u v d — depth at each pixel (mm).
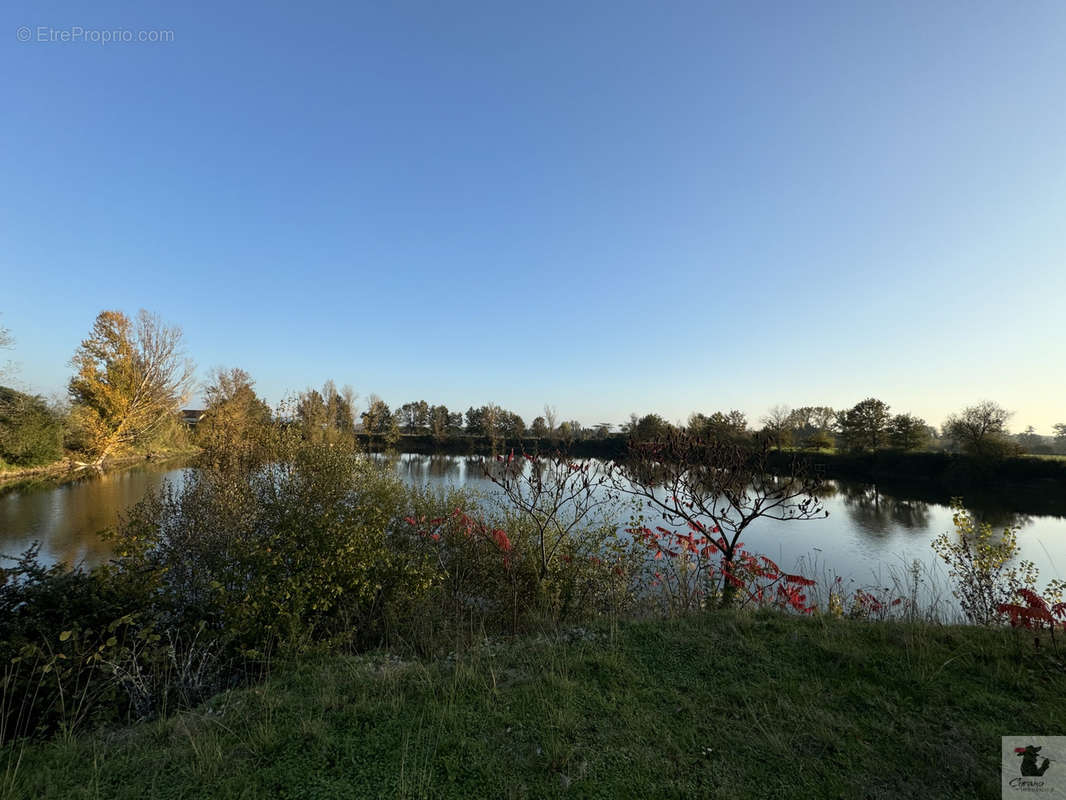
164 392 36031
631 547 7512
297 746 2822
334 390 47375
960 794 2336
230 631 4426
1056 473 30703
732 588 5879
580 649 4078
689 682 3455
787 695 3234
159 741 3039
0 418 26750
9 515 16359
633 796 2344
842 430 46594
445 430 74000
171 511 8203
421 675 3738
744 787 2387
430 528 8062
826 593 7867
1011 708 3021
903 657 3697
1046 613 3896
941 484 34469
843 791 2357
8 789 2512
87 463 32281
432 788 2428
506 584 6691
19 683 3332
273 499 9031
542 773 2521
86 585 4422
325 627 5223
